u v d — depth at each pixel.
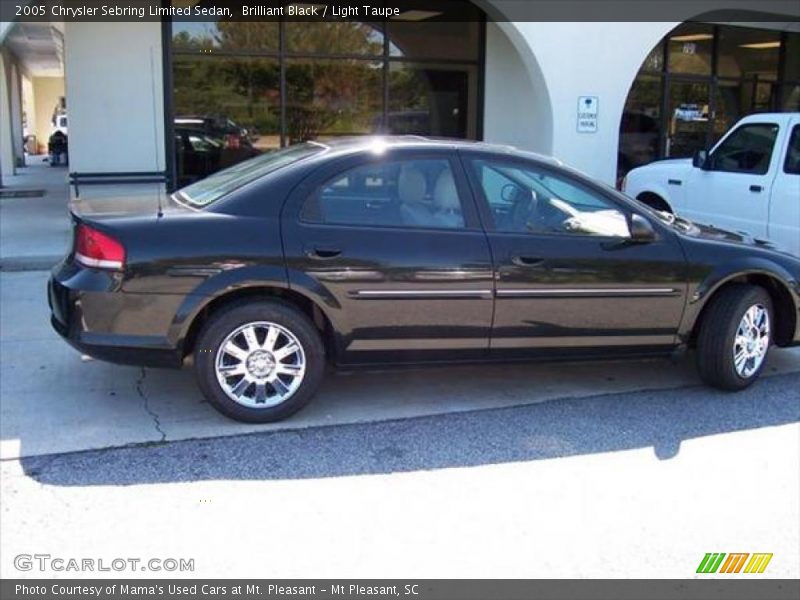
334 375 5.24
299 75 11.13
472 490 3.71
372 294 4.36
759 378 5.44
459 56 11.86
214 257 4.18
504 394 4.99
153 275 4.12
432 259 4.42
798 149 7.64
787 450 4.25
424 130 11.90
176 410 4.56
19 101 22.62
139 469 3.83
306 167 4.40
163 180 10.54
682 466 4.02
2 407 4.54
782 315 5.34
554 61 10.68
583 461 4.05
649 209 5.04
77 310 4.17
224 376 4.29
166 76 10.51
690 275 4.88
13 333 5.93
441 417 4.58
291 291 4.29
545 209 4.71
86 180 10.20
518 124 12.18
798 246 7.51
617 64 11.09
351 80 11.40
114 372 5.14
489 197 4.62
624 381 5.30
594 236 4.74
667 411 4.77
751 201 7.98
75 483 3.68
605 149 11.27
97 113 10.31
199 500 3.55
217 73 10.73
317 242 4.29
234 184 4.52
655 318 4.87
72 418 4.41
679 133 13.89
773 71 14.77
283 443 4.17
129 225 4.18
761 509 3.60
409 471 3.89
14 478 3.71
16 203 13.02
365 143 4.64
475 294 4.50
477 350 4.64
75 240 4.31
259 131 11.09
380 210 4.45
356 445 4.17
